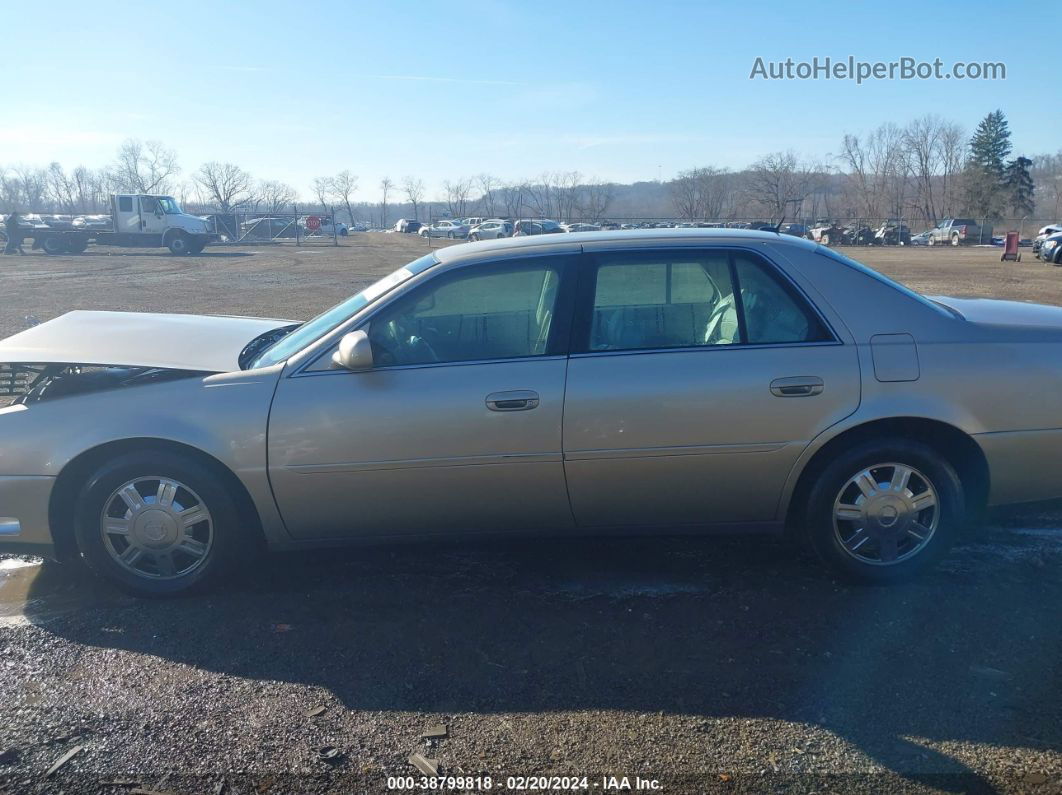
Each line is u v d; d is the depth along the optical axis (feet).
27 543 12.89
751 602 12.65
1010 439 12.67
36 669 11.13
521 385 12.34
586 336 12.62
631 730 9.63
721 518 13.06
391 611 12.59
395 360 12.66
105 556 12.98
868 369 12.47
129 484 12.75
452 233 203.31
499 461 12.45
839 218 257.96
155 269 90.38
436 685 10.60
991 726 9.55
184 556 13.01
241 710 10.14
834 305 12.73
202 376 12.87
